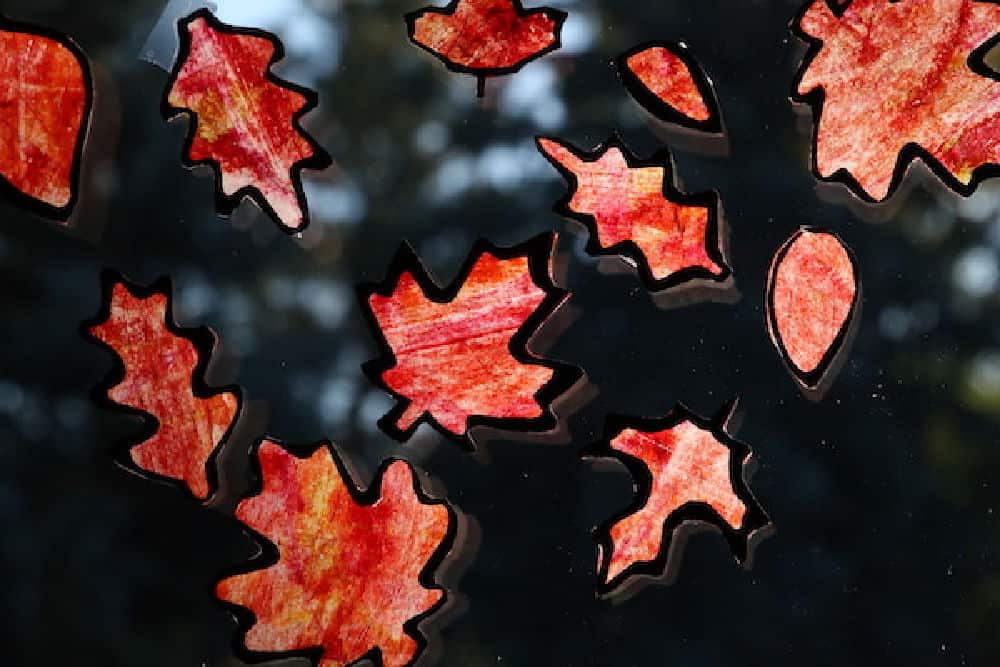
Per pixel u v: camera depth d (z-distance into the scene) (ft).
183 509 5.88
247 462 5.81
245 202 5.87
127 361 5.77
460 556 5.82
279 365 5.88
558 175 5.94
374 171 5.92
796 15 5.82
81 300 5.89
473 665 5.85
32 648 5.82
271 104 5.77
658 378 5.89
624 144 5.84
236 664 5.85
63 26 5.84
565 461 5.89
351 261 5.92
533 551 5.88
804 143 5.91
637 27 5.94
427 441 5.87
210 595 5.73
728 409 5.82
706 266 5.80
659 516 5.80
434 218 5.93
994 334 5.99
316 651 5.74
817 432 5.94
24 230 5.89
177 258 5.87
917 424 5.97
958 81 5.80
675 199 5.79
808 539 5.93
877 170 5.82
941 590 5.93
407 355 5.76
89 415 5.89
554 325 5.81
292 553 5.74
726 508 5.81
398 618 5.75
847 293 5.80
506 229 5.93
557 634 5.87
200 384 5.78
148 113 5.85
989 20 5.80
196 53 5.74
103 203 5.83
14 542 5.84
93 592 5.85
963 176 5.83
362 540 5.75
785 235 5.91
